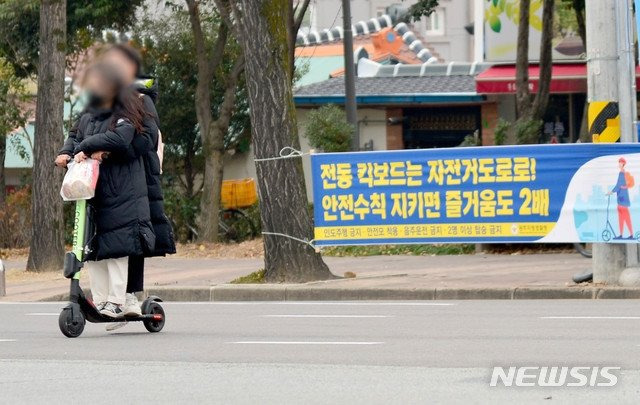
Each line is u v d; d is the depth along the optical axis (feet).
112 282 43.70
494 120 118.83
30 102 115.03
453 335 42.83
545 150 61.05
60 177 81.76
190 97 115.96
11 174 130.72
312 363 36.50
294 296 63.67
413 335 43.16
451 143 121.19
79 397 31.58
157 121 43.55
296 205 66.69
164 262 84.94
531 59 116.98
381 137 122.21
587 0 59.31
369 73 129.80
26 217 111.75
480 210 62.95
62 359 38.58
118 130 41.98
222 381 33.50
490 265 71.61
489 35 118.73
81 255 43.29
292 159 66.74
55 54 81.61
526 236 61.93
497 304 55.77
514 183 62.03
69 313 44.21
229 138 117.91
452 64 127.54
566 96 118.21
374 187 64.90
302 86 126.93
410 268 71.77
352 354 38.32
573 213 60.54
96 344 42.29
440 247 82.02
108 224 42.75
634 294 57.67
